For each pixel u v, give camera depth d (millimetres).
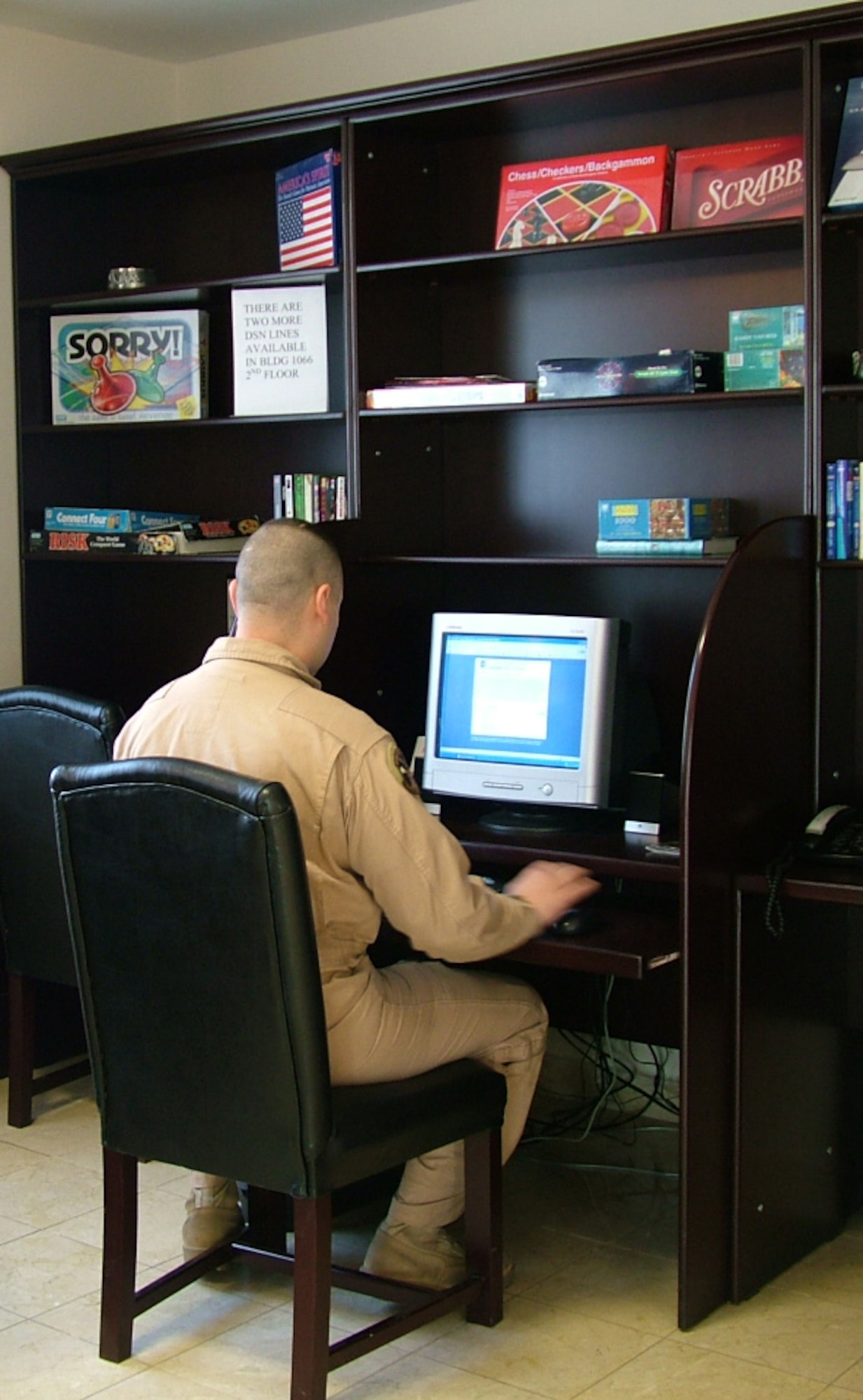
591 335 3342
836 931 2836
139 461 4066
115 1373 2334
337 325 3674
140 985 2154
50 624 3969
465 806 3262
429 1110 2266
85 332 3775
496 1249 2465
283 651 2303
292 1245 2758
